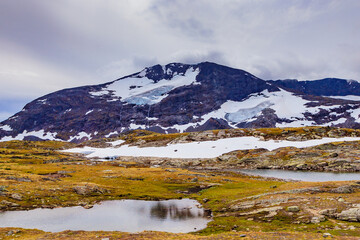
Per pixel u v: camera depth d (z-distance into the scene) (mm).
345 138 187625
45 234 37750
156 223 48375
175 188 85688
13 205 59594
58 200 66250
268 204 50688
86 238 34438
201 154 184750
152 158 185750
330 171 126625
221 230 41500
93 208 61406
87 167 137625
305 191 55375
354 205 42500
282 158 155875
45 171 111188
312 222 39594
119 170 123000
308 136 199750
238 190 73375
